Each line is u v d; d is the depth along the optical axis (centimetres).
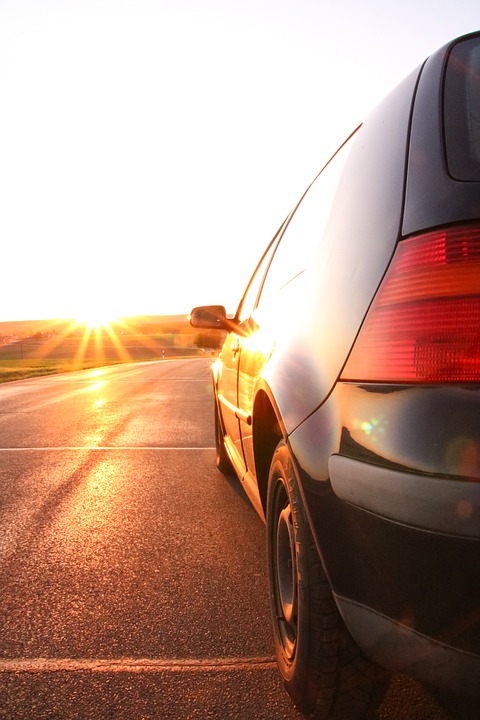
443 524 135
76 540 380
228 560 345
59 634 259
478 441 134
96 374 2812
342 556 166
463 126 159
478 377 136
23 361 7944
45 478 554
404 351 146
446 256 144
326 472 170
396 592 149
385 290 155
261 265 392
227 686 221
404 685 221
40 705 209
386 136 187
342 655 184
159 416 1022
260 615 277
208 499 476
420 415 141
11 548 366
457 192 148
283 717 203
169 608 284
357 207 191
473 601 136
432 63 182
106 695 215
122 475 564
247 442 311
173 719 202
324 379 178
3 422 966
